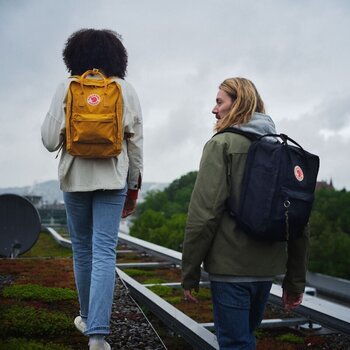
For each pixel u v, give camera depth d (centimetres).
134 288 536
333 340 428
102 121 279
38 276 553
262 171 253
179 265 785
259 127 269
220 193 251
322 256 4238
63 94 293
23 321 359
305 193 256
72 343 341
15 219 771
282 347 402
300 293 286
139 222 3866
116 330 382
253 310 280
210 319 484
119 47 319
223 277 260
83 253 326
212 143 259
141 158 313
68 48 317
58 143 297
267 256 261
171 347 407
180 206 5709
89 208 315
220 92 288
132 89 308
